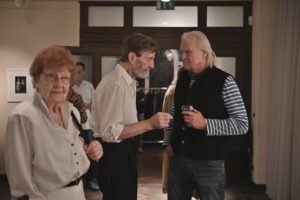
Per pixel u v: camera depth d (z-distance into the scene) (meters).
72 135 1.56
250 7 5.33
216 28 5.37
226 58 5.43
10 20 5.57
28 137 1.40
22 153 1.39
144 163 6.40
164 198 4.60
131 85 2.10
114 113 1.96
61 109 1.56
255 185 5.12
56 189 1.47
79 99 2.66
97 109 2.02
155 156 6.94
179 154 2.24
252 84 5.25
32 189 1.40
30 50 5.59
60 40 5.55
